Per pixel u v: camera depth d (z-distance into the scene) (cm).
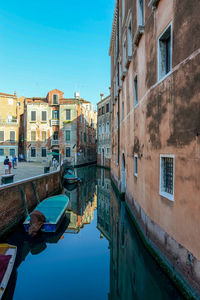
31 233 839
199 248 394
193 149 417
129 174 1042
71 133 3462
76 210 1353
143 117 738
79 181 2253
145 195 706
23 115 3856
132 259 707
